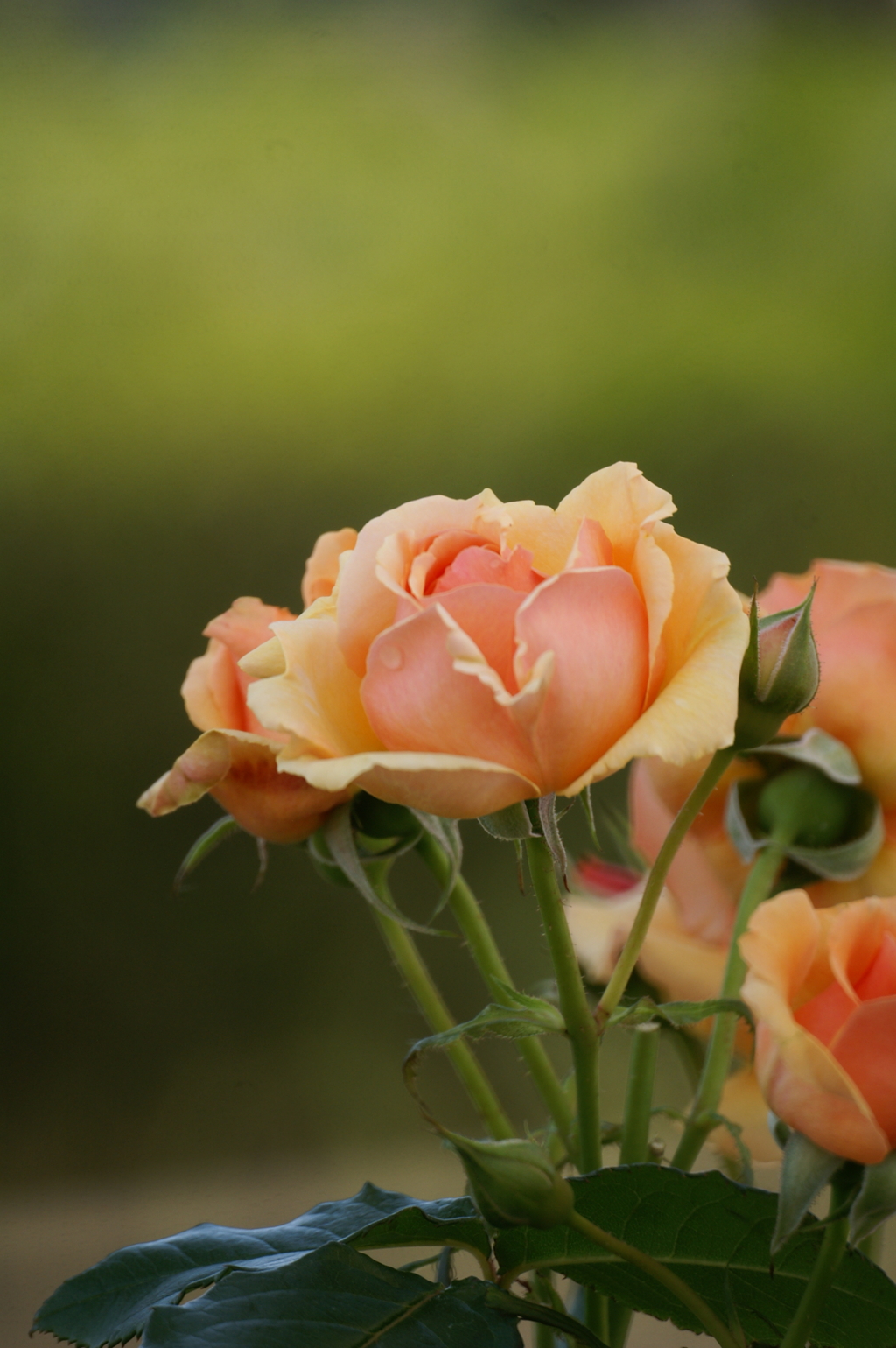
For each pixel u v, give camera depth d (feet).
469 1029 2.28
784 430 11.06
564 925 2.29
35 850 9.75
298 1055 9.37
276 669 2.32
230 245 11.47
